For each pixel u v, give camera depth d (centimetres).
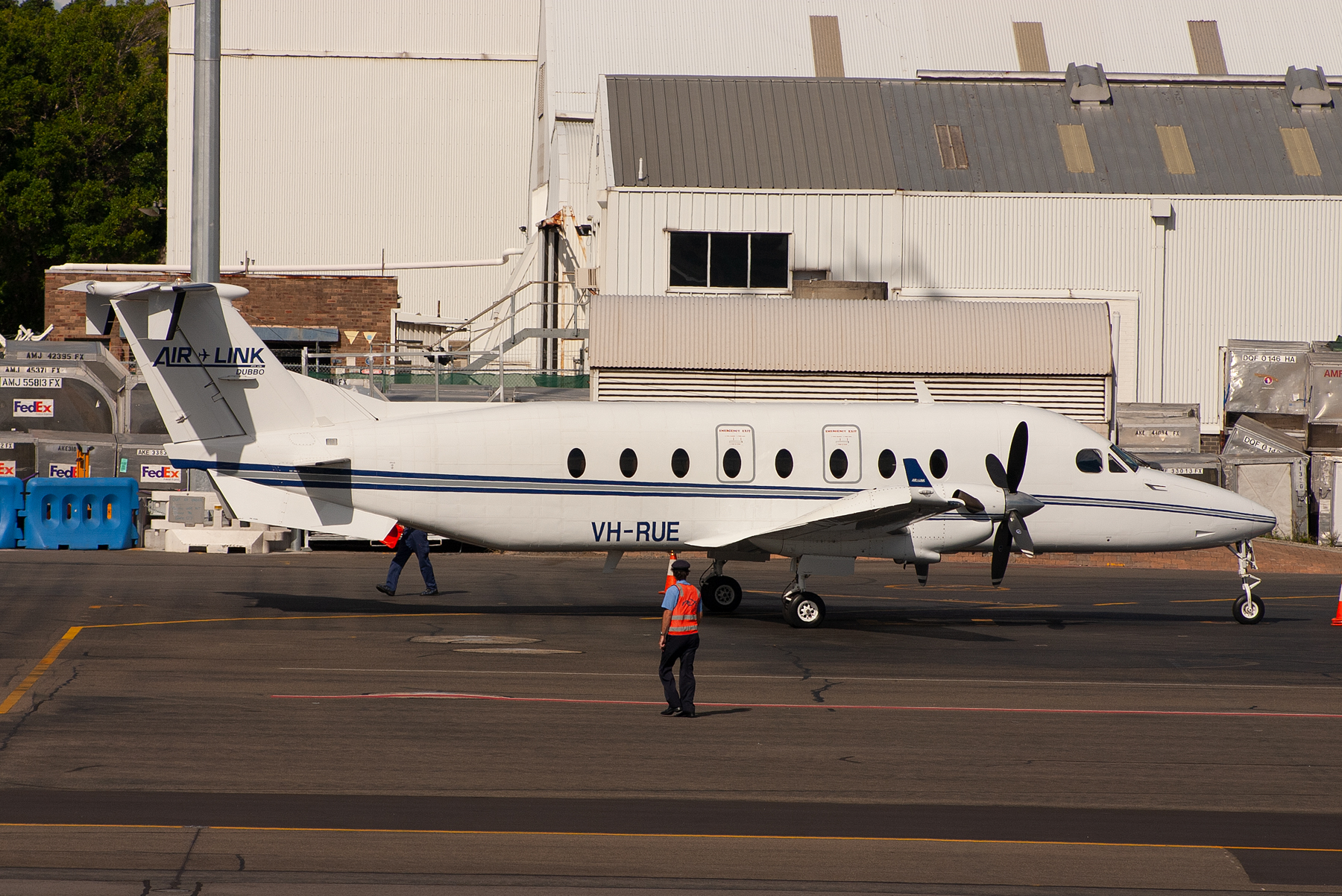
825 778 4228
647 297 13488
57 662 5878
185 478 11506
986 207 15425
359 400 7750
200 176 11206
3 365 11550
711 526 7825
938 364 13188
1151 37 19138
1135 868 3441
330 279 19238
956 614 8325
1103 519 8200
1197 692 5794
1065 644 7138
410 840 3525
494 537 7719
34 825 3566
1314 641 7356
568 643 6750
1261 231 15388
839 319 13375
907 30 19488
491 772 4219
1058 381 13288
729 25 19812
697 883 3253
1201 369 15400
